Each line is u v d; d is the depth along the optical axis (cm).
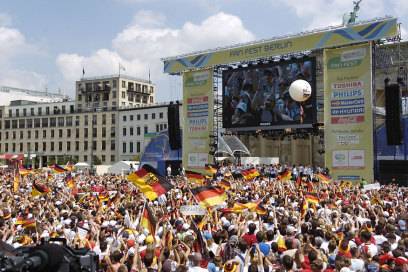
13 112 12206
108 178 3731
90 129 10838
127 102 11612
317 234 1095
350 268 866
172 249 968
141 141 10100
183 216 1479
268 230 1084
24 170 3962
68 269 375
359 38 3847
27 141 11762
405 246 986
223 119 4784
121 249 1052
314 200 1756
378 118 5103
